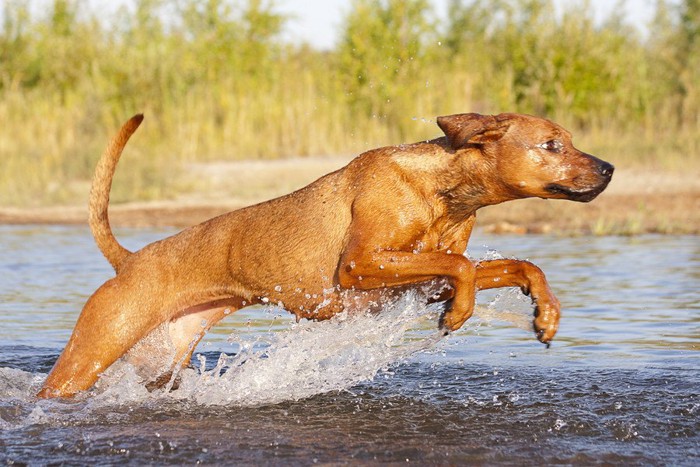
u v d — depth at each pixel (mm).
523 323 7738
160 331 8312
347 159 25578
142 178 23953
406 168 7445
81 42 31969
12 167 25531
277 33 32438
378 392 8180
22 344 9820
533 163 7211
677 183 21312
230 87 29203
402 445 6711
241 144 26828
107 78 29984
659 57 29266
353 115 27203
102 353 7949
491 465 6289
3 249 16391
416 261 7250
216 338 10242
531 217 19094
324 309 7859
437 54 28984
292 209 7805
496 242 16297
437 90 26953
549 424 7148
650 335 9805
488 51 30812
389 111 26125
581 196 7234
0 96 31000
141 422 7348
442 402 7812
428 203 7422
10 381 8461
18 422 7324
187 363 8516
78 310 11359
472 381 8422
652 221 18281
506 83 27859
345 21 28109
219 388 8211
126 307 7996
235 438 6914
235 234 7961
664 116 26641
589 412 7410
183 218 20250
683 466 6242
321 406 7766
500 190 7391
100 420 7387
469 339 10039
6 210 22297
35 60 32281
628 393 7859
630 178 21938
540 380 8352
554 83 27938
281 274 7793
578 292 11906
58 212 22000
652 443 6715
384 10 27797
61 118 28578
